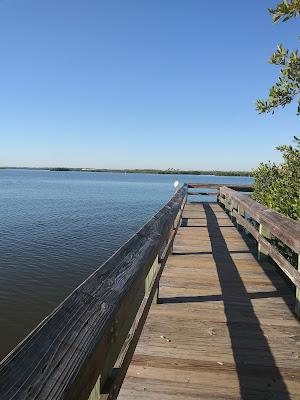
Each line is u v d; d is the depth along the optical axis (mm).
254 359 2777
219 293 4246
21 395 751
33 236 18609
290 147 6434
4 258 14180
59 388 857
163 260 3900
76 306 1183
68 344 999
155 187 80188
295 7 3244
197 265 5465
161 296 4129
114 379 1590
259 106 4531
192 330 3266
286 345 3008
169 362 2715
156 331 3234
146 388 2395
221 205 14031
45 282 11594
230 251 6418
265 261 5703
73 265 13438
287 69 4246
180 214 8789
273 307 3834
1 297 10281
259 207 5434
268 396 2330
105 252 15398
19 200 41156
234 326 3361
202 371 2605
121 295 1499
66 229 20797
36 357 870
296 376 2557
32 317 9195
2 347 7742
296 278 3371
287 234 3541
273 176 8609
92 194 53688
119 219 25000
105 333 1245
